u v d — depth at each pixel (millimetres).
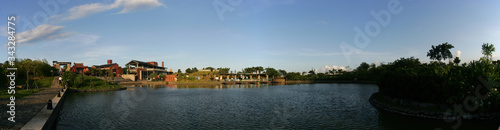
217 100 50250
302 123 28141
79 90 70562
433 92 29734
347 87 92688
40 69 84750
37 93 51125
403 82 33688
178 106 41156
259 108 39219
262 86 104875
